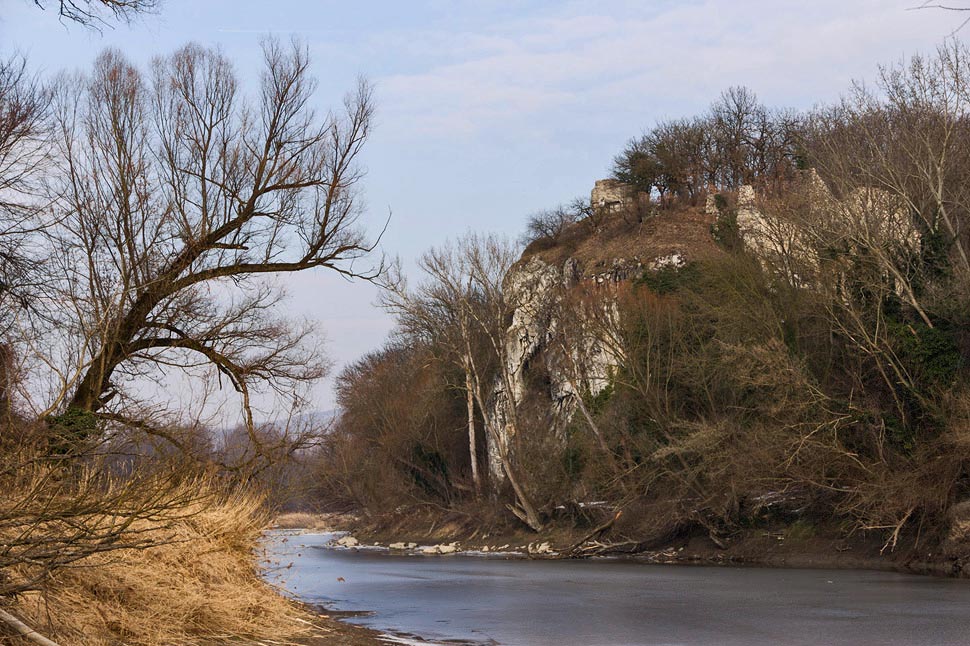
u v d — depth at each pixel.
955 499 36.88
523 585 31.28
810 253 45.75
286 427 18.11
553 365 72.06
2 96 22.91
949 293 40.28
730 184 95.81
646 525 49.56
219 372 26.84
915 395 39.53
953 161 45.00
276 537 18.03
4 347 12.32
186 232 25.97
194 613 14.36
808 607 23.47
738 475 43.97
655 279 64.12
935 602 24.20
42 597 11.52
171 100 26.92
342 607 24.23
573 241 89.88
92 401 15.26
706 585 30.52
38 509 10.74
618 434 53.34
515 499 64.44
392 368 85.12
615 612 22.78
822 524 43.31
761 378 41.91
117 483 12.43
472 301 70.62
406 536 72.12
